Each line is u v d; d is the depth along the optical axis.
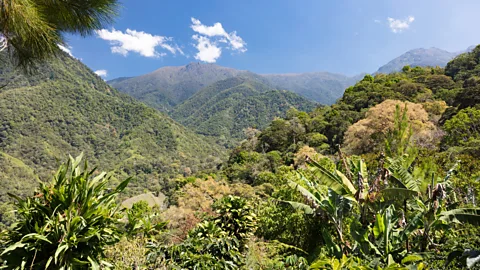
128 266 2.86
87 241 2.41
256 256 4.47
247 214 5.14
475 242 3.84
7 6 1.96
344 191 5.59
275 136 44.59
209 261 3.27
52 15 2.51
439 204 4.78
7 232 2.29
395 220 5.00
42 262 2.24
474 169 7.94
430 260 3.79
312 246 6.61
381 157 6.26
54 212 2.31
